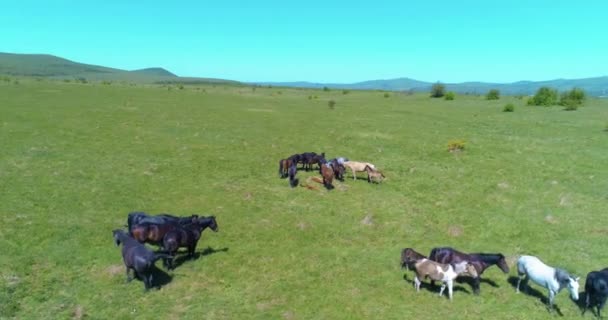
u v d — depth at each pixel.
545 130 44.25
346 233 18.56
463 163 30.88
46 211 18.97
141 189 22.92
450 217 20.61
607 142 37.59
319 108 66.19
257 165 29.08
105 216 19.02
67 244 16.09
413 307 13.30
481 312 13.18
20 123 38.53
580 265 16.05
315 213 20.67
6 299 12.51
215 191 23.33
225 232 18.19
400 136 41.47
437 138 40.41
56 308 12.39
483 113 59.72
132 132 38.22
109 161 28.02
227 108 59.97
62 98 60.03
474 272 13.87
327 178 24.09
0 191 20.88
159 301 13.00
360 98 91.19
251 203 21.67
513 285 14.92
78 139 33.97
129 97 67.69
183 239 14.90
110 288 13.49
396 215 20.77
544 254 16.95
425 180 26.52
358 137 40.75
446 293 14.20
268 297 13.49
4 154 27.72
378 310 13.07
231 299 13.31
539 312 13.30
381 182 26.05
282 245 17.17
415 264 13.99
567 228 19.34
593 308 13.44
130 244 13.70
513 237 18.56
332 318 12.57
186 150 32.31
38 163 26.27
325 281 14.56
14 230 16.81
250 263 15.59
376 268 15.59
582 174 27.78
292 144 36.78
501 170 28.86
